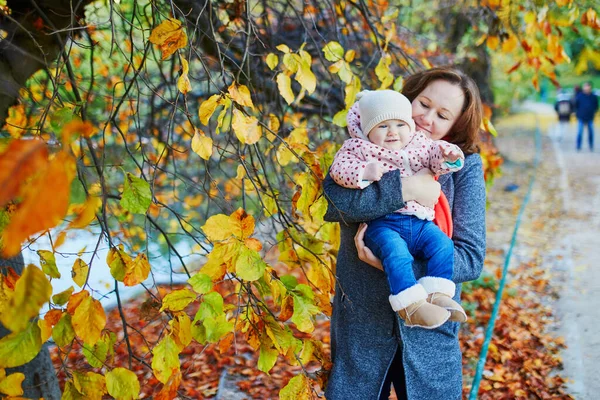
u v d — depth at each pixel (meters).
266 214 2.13
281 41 3.63
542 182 12.10
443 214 1.97
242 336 4.98
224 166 4.67
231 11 3.17
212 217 1.81
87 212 1.15
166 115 4.37
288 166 3.39
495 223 9.09
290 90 2.24
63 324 1.66
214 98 1.85
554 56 3.68
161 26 1.81
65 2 2.71
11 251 0.85
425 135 2.05
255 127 1.90
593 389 4.11
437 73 2.08
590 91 16.23
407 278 1.83
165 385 1.74
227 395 4.09
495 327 5.20
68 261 5.08
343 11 3.69
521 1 3.81
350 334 2.05
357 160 1.92
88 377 1.71
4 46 2.45
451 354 2.06
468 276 1.96
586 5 3.73
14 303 1.25
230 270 1.84
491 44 4.05
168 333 1.80
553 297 5.90
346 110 2.59
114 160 3.82
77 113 1.92
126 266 1.78
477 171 2.05
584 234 8.20
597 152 16.06
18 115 2.82
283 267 5.84
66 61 2.02
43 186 0.88
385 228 1.94
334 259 2.41
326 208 2.04
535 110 28.94
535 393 4.11
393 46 3.44
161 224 4.46
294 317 1.90
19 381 1.64
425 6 5.86
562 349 4.74
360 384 2.04
